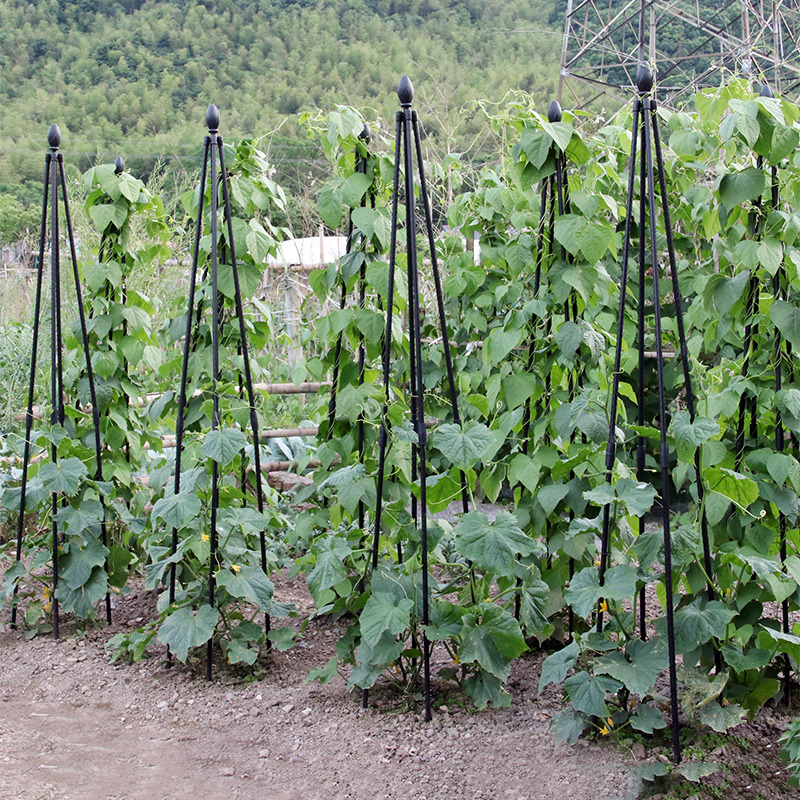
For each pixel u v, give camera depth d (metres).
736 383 2.32
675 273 2.12
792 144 2.11
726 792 2.01
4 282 8.94
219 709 2.55
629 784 2.01
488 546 2.24
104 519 3.21
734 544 2.31
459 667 2.56
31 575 3.16
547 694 2.55
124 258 3.37
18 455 3.72
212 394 2.82
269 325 3.05
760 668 2.28
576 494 2.59
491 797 2.02
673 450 3.51
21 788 2.12
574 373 2.71
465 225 4.22
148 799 2.08
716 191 2.32
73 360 3.35
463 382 3.03
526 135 2.50
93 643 3.08
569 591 2.19
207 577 2.76
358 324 2.62
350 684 2.45
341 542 2.43
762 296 2.37
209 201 2.87
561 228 2.44
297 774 2.18
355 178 2.60
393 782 2.11
